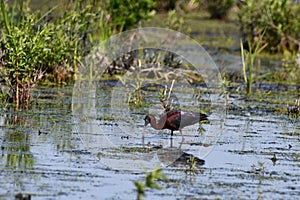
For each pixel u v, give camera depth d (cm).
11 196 1172
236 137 1630
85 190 1224
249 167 1404
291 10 3009
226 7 3938
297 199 1233
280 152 1520
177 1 3569
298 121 1836
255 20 3028
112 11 2625
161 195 1220
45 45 2031
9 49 1830
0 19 2205
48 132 1580
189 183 1290
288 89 2305
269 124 1781
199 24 3753
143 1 2670
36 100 1898
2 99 1858
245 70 2397
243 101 2066
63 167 1339
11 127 1606
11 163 1341
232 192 1251
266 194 1251
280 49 3011
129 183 1274
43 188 1221
